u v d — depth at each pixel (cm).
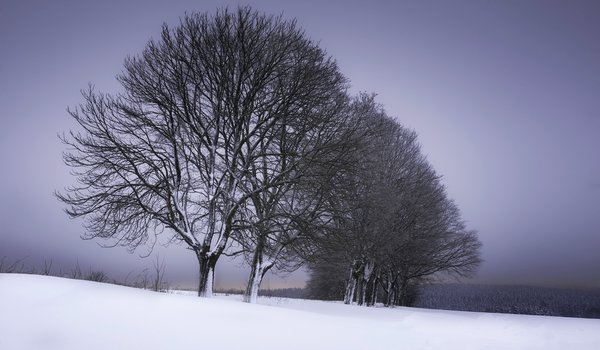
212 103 1638
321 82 1650
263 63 1631
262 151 1669
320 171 1531
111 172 1503
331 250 1756
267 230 1552
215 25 1634
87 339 568
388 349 735
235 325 753
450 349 790
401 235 3034
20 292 710
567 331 1131
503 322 1354
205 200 1641
